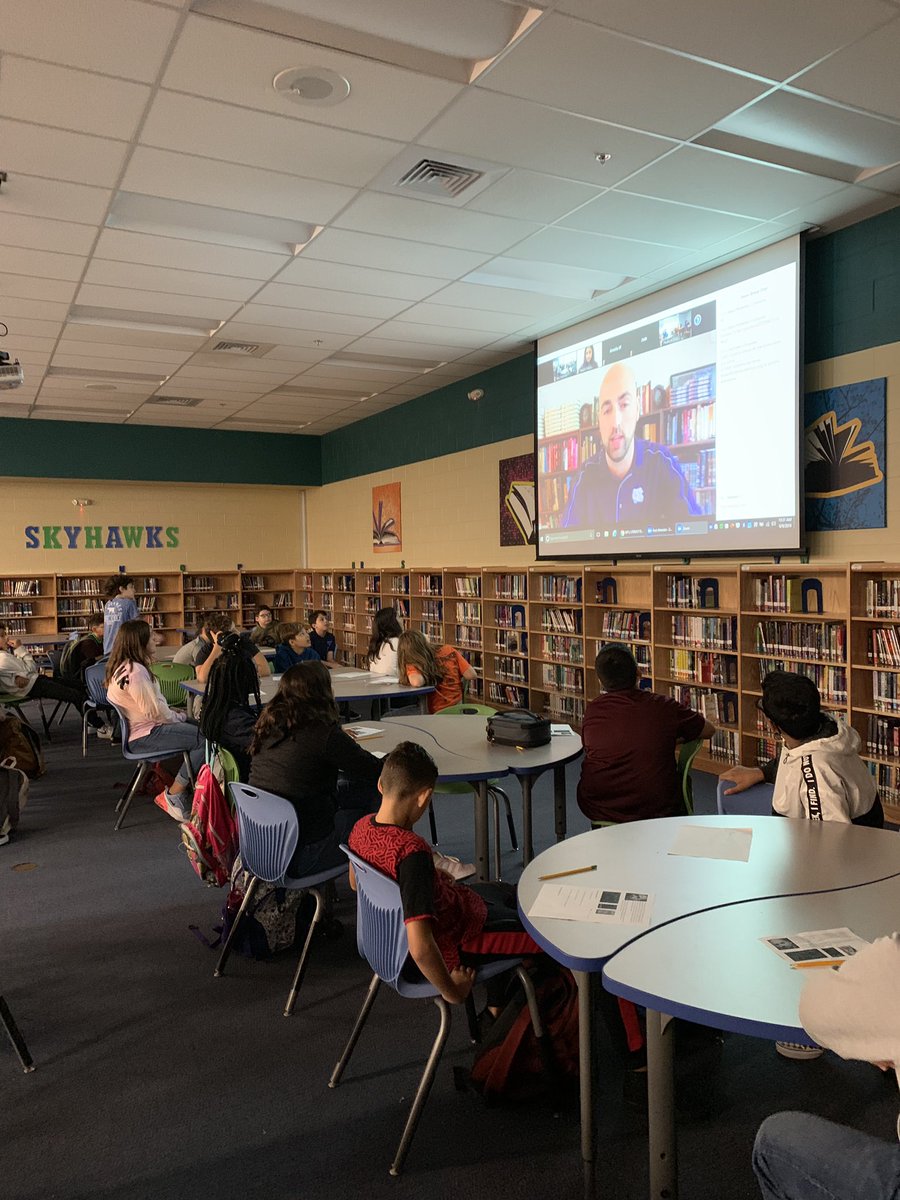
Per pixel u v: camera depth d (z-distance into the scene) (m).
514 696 7.42
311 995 2.86
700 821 2.54
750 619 5.19
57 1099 2.30
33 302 5.73
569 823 4.69
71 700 7.07
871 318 4.52
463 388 8.37
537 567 6.97
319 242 4.72
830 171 4.01
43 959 3.15
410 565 9.56
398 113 3.34
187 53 2.90
